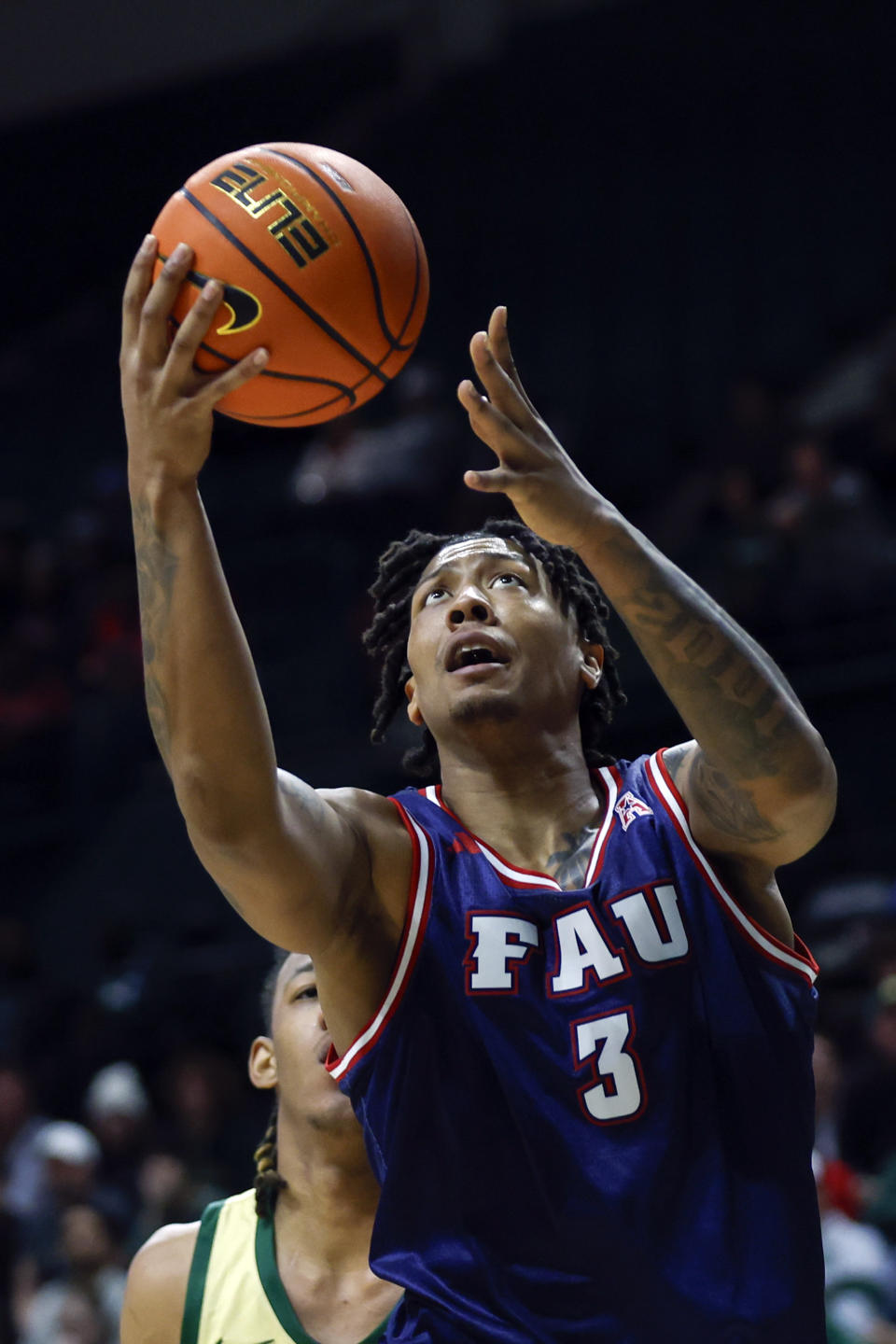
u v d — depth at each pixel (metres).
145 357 2.72
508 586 3.05
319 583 12.98
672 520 12.47
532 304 16.80
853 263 15.78
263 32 18.77
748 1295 2.48
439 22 18.73
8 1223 8.03
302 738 11.45
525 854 2.90
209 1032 9.72
